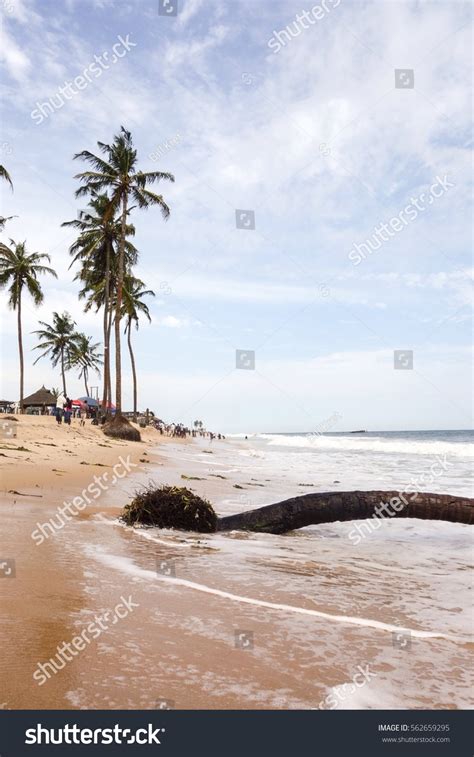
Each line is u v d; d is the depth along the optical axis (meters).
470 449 42.00
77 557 4.80
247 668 2.70
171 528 6.97
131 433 33.78
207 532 7.21
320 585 4.61
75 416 51.12
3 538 5.32
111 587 3.93
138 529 6.66
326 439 77.19
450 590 4.65
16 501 7.67
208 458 29.48
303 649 3.01
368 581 4.90
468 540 7.58
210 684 2.50
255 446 59.00
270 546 6.55
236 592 4.13
